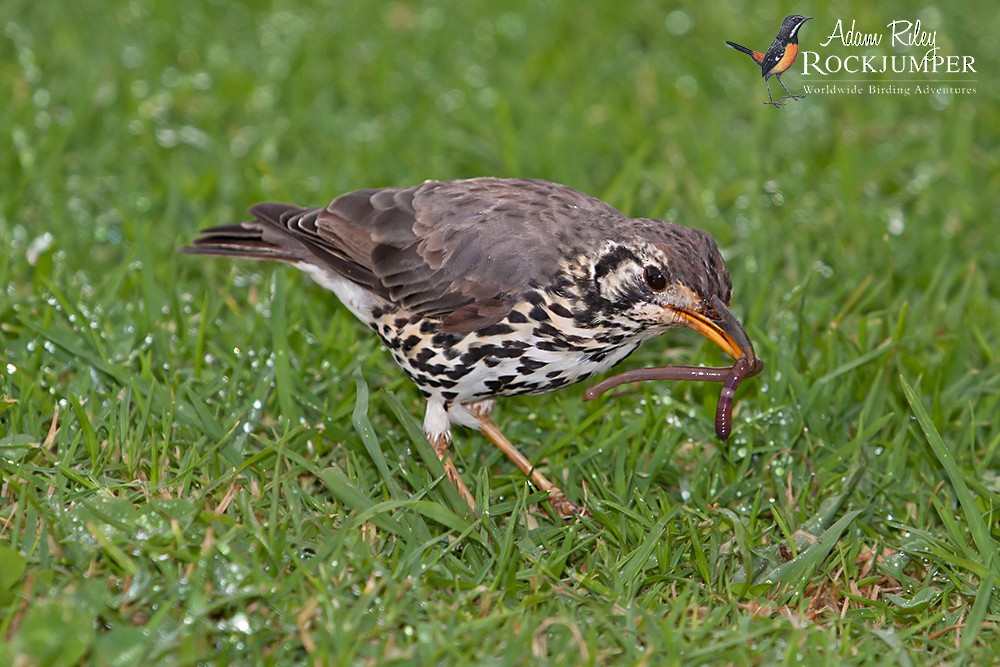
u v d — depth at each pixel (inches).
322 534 401.7
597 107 736.3
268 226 480.1
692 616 378.6
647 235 415.8
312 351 505.7
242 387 474.6
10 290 520.1
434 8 849.5
